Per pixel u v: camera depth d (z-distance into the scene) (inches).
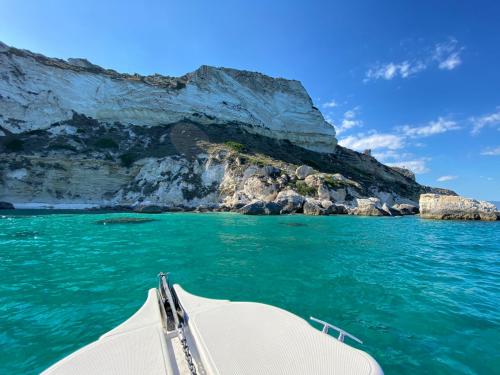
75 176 1803.6
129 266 409.1
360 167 3257.9
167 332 151.1
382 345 201.2
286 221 1101.1
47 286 322.0
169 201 1782.7
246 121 2903.5
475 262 459.2
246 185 1760.6
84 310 257.9
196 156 2076.8
